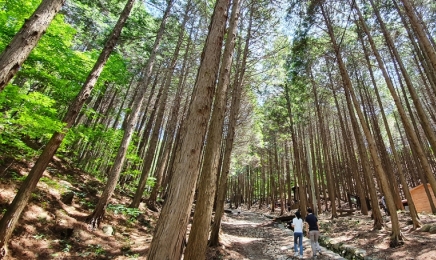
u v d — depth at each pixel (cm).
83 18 1209
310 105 2262
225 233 1147
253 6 1181
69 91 755
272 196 2739
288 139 2308
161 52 1606
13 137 685
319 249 834
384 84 1884
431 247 708
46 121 538
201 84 329
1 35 542
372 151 938
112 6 1179
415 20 632
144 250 670
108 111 1738
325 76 1756
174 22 1423
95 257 585
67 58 705
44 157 536
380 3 1098
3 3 546
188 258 368
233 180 4759
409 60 1562
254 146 2538
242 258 768
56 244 576
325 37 1355
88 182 1157
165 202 264
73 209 788
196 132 298
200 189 415
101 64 661
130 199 1349
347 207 2280
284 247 972
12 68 319
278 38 1301
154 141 1211
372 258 749
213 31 373
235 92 1116
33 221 606
